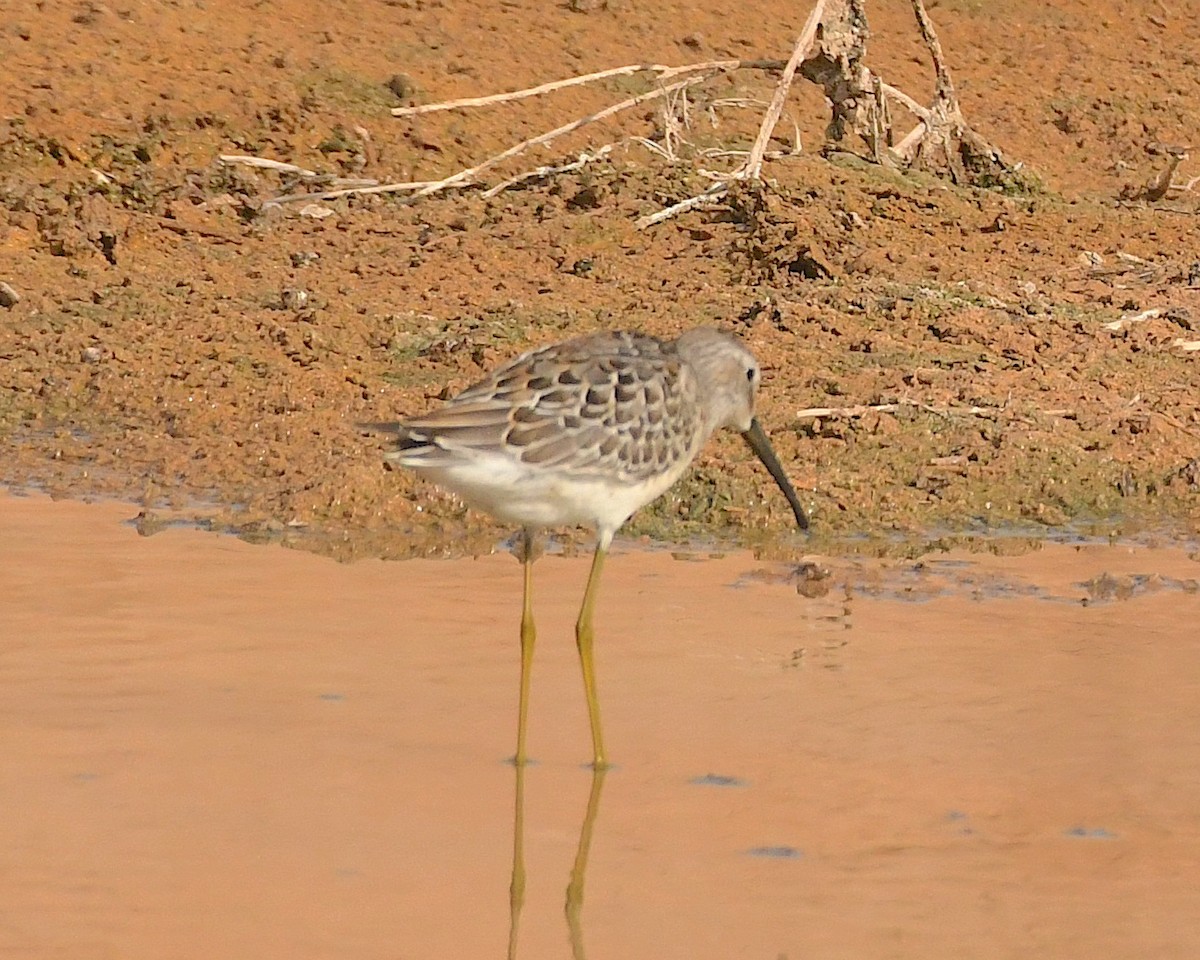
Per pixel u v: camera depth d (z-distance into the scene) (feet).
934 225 63.00
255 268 59.41
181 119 67.31
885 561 41.83
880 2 86.58
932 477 46.32
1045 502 45.57
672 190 64.54
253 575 40.04
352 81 71.31
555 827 28.94
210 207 63.21
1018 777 30.71
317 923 25.59
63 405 50.60
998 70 82.38
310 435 48.37
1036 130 77.41
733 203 62.59
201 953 24.58
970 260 60.29
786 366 51.62
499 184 66.44
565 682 34.91
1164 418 49.24
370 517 44.06
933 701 33.78
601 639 36.76
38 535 42.29
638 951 25.07
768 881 27.17
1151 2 90.43
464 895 26.63
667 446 34.47
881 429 48.19
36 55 69.21
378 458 46.73
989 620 37.99
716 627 37.50
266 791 29.89
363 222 62.95
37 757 30.83
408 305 56.44
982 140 68.95
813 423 48.21
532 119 71.36
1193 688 34.42
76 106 66.74
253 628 36.88
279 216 63.10
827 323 54.24
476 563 41.47
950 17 86.43
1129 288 58.34
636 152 69.62
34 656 35.12
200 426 49.16
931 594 39.63
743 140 72.13
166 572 40.04
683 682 34.73
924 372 51.31
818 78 68.80
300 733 32.19
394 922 25.70
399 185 65.26
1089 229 64.23
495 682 34.78
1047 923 25.85
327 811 29.30
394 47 74.54
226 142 67.05
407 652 35.96
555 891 26.89
